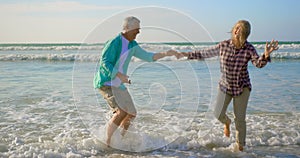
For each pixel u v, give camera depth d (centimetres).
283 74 1105
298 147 412
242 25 359
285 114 563
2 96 736
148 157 380
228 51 376
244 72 380
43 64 1603
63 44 4356
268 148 408
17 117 551
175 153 394
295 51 2241
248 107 619
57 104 655
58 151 389
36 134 456
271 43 350
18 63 1672
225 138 433
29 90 818
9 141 425
